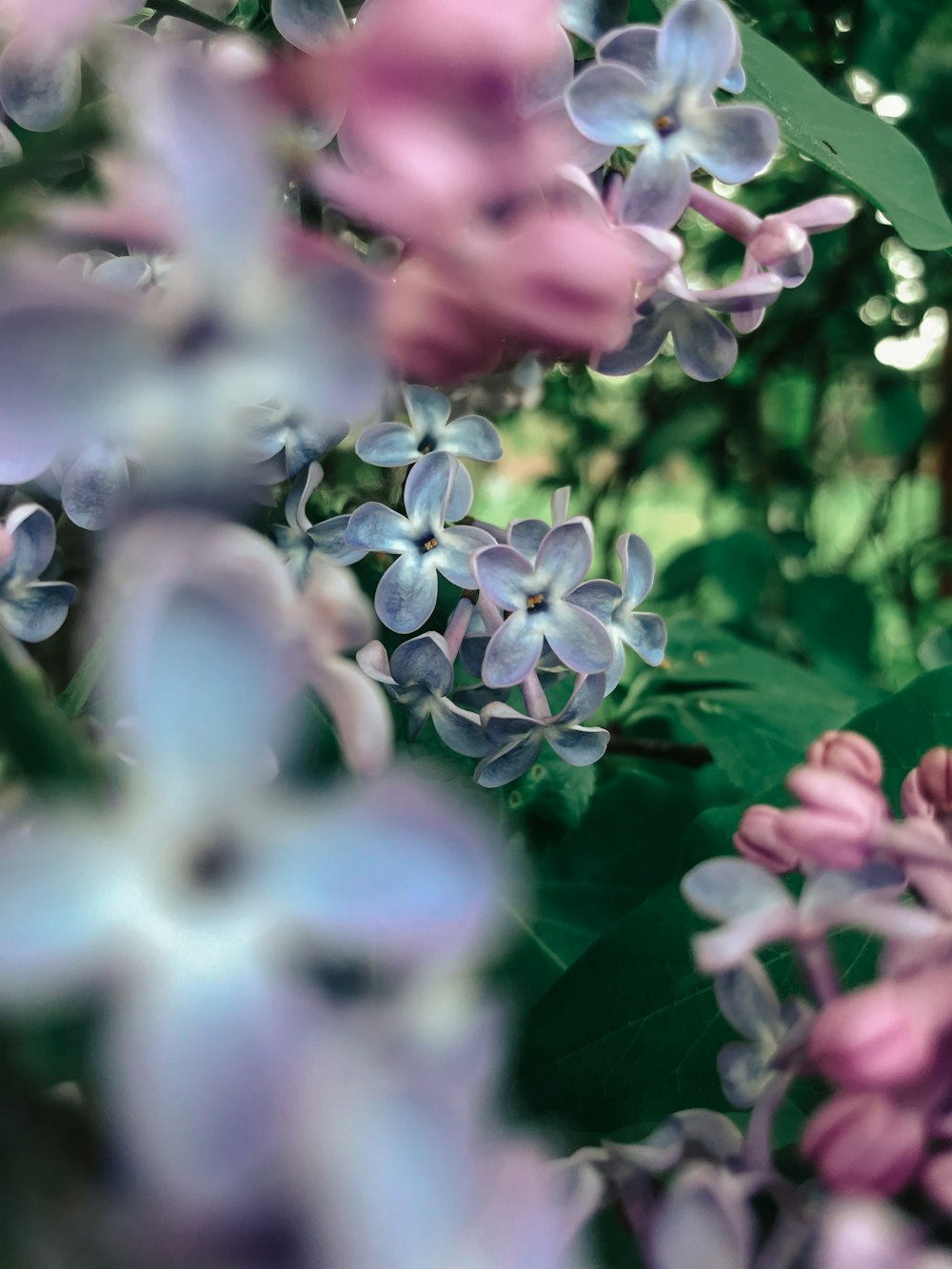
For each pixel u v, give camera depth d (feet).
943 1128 0.20
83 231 0.15
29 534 0.35
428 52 0.15
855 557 1.48
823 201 0.40
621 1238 0.23
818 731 0.73
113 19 0.20
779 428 1.60
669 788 0.64
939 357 1.51
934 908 0.24
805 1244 0.21
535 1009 0.38
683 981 0.39
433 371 0.16
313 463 0.42
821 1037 0.20
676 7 0.32
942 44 0.93
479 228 0.17
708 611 1.20
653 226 0.33
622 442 1.45
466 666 0.47
